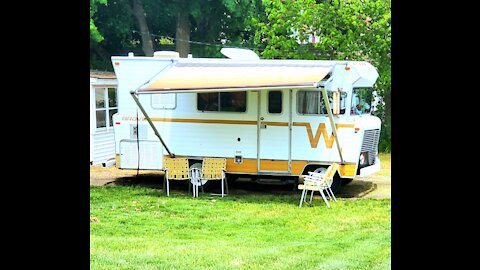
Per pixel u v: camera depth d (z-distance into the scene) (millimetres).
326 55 19938
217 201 11930
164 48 26609
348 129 11961
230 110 12516
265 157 12375
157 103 12875
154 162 12898
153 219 10383
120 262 7391
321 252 8062
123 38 25625
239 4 23812
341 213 10820
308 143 12148
